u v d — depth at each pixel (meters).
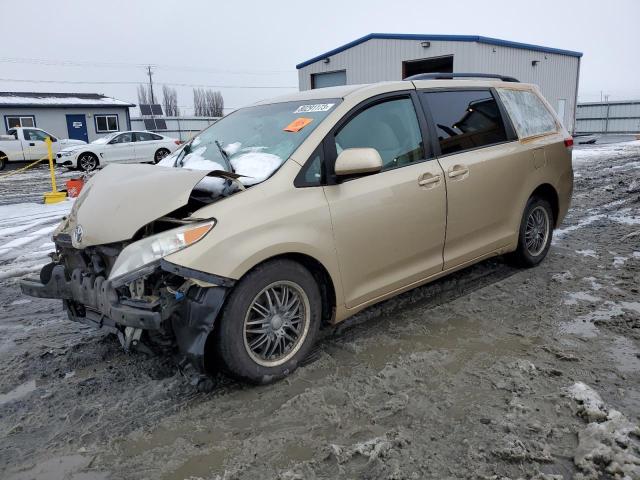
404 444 2.53
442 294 4.54
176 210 3.16
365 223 3.50
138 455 2.56
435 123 4.12
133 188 3.20
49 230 8.58
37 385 3.28
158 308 2.85
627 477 2.21
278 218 3.11
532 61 26.27
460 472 2.33
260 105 4.33
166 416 2.88
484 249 4.44
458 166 4.12
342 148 3.53
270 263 3.10
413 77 4.42
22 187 15.54
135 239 3.05
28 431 2.79
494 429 2.63
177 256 2.80
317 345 3.65
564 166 5.28
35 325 4.31
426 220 3.88
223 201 3.07
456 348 3.54
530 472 2.31
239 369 3.02
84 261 3.32
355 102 3.69
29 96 33.81
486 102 4.64
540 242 5.19
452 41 22.98
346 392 3.02
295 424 2.76
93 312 3.31
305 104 3.89
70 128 32.62
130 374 3.37
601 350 3.43
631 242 6.00
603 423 2.55
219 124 4.39
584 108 41.34
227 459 2.51
